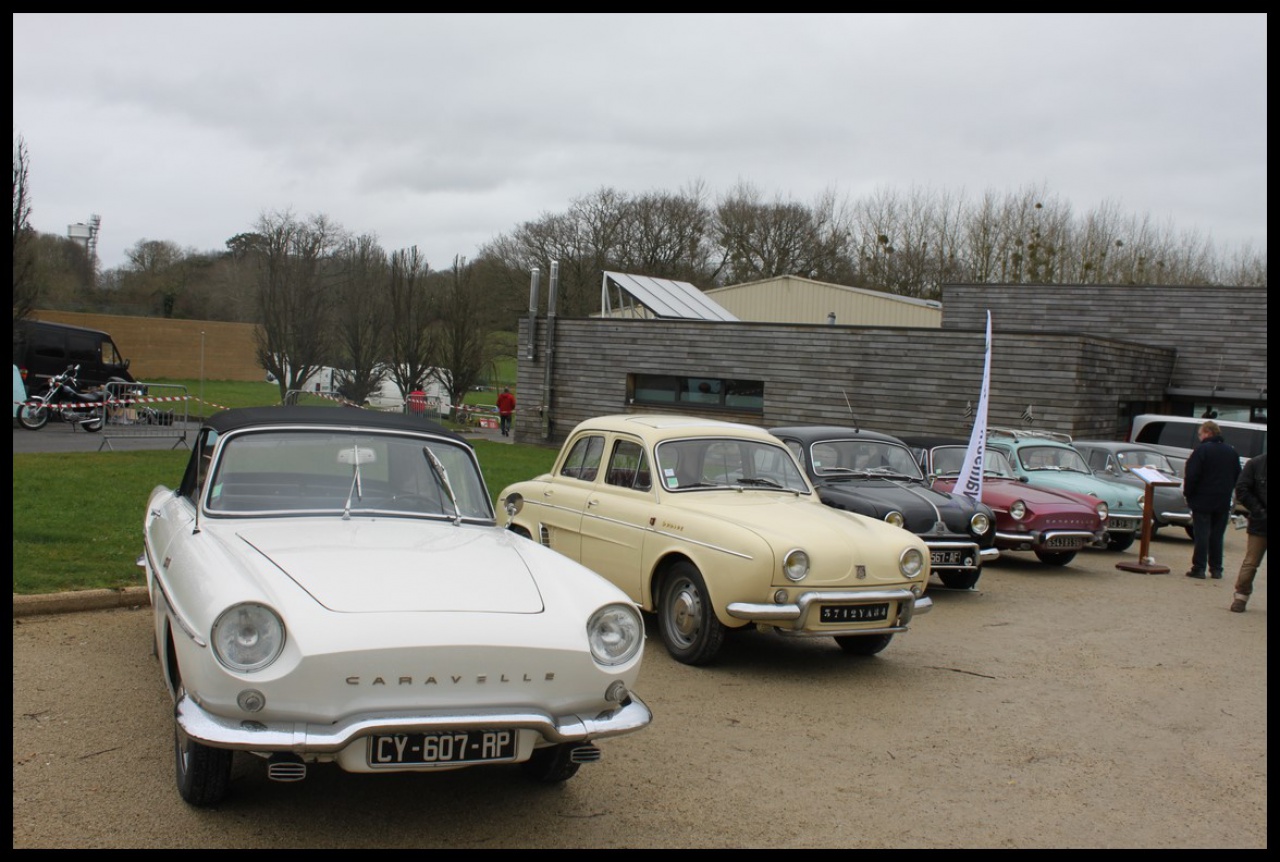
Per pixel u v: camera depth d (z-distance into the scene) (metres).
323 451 5.10
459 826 4.08
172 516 5.14
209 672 3.58
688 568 6.88
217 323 51.34
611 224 57.34
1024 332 20.02
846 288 38.53
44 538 8.99
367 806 4.23
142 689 5.51
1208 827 4.50
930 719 5.92
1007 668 7.25
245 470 4.93
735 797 4.56
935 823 4.39
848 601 6.57
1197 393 25.25
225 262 62.47
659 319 25.03
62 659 5.99
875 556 6.73
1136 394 23.17
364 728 3.56
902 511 9.48
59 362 25.86
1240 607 9.79
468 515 5.18
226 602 3.62
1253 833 4.44
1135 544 15.61
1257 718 6.24
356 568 4.13
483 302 44.22
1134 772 5.18
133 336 49.00
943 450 12.51
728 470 7.71
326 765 4.66
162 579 4.48
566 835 4.05
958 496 10.43
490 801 4.36
